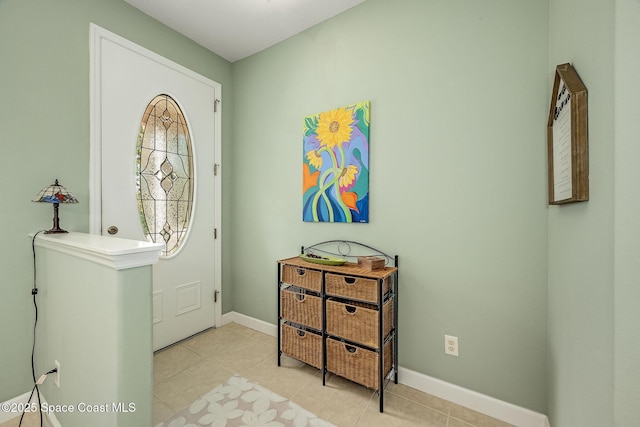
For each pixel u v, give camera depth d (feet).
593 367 2.38
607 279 2.13
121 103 6.05
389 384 5.49
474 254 4.85
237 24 6.84
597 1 2.35
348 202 6.19
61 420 4.15
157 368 6.02
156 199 6.77
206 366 6.11
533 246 4.37
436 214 5.20
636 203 1.93
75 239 3.92
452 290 5.06
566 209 3.25
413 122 5.42
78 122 5.41
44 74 4.96
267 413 4.66
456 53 4.99
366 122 5.90
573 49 3.03
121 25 6.03
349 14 6.27
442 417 4.61
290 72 7.32
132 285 3.07
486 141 4.73
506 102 4.56
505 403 4.56
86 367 3.49
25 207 4.80
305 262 5.96
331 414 4.65
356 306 5.04
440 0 5.14
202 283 7.82
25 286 4.83
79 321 3.64
